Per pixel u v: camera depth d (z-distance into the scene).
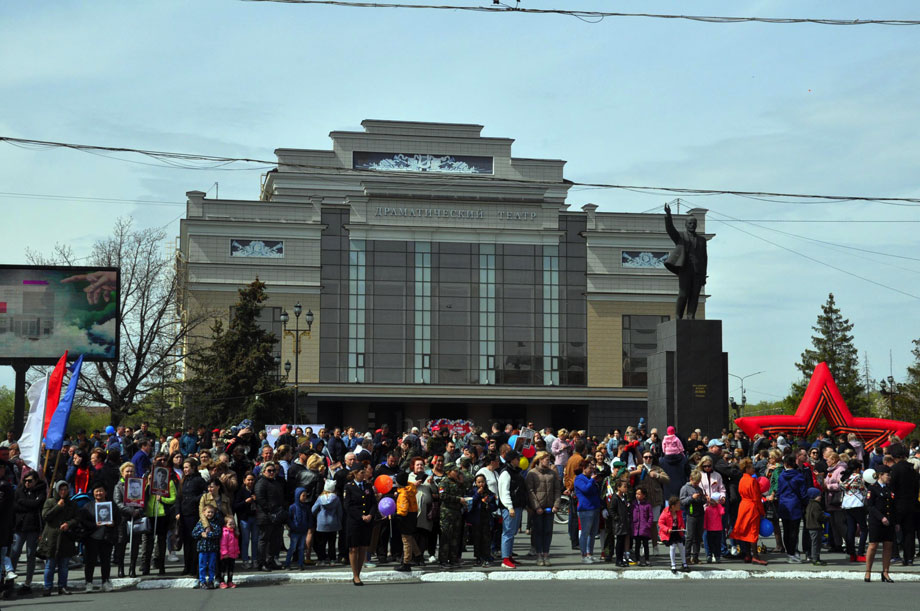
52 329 29.89
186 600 15.59
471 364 77.62
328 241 76.75
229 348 58.91
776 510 22.09
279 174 80.56
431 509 19.17
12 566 17.22
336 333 75.88
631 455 22.69
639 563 19.64
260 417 58.06
